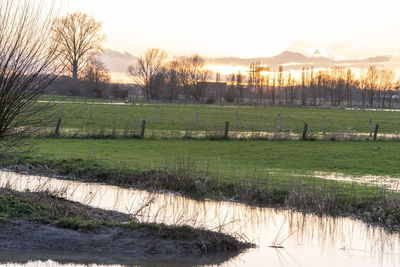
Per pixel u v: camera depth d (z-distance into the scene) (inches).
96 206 487.5
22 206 387.5
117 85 4463.6
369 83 5654.5
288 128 1836.9
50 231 357.1
